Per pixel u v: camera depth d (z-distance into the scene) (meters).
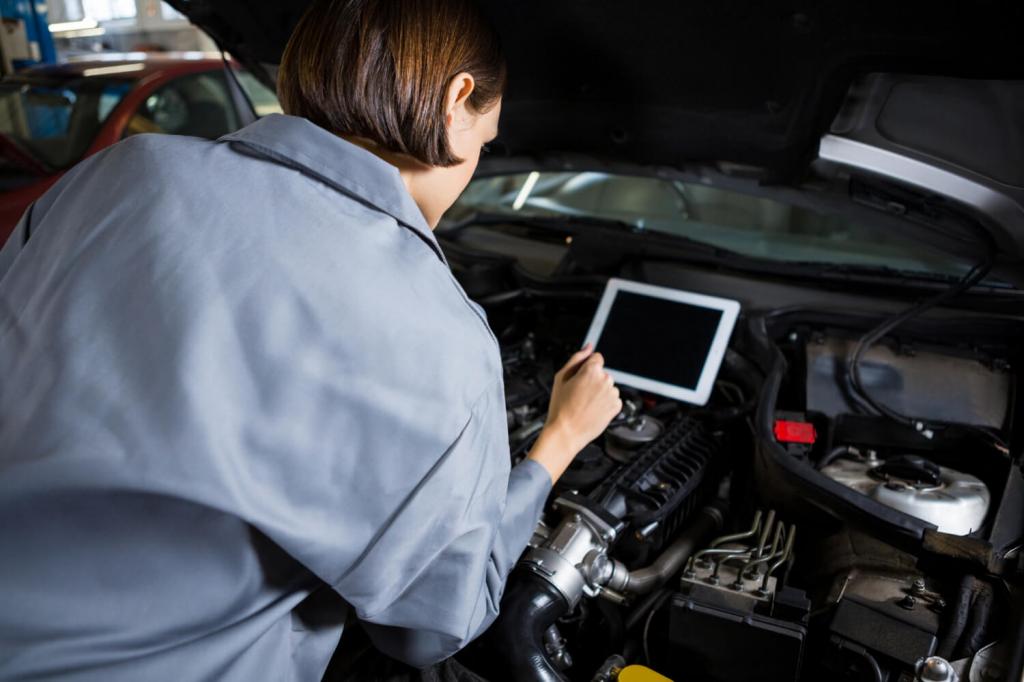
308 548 0.66
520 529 0.93
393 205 0.73
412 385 0.68
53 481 0.62
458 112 0.80
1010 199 1.31
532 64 1.42
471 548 0.73
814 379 1.51
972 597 1.02
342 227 0.70
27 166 3.22
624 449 1.42
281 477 0.65
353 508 0.67
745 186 1.60
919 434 1.39
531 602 1.04
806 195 1.55
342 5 0.74
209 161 0.75
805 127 1.31
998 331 1.49
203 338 0.65
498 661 1.00
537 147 1.71
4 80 3.73
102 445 0.62
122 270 0.69
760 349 1.53
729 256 1.80
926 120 1.27
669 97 1.40
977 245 1.44
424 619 0.74
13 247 0.91
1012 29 0.97
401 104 0.74
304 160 0.73
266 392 0.65
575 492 1.22
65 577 0.66
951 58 1.06
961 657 0.96
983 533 1.20
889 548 1.13
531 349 1.70
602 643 1.19
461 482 0.70
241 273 0.67
